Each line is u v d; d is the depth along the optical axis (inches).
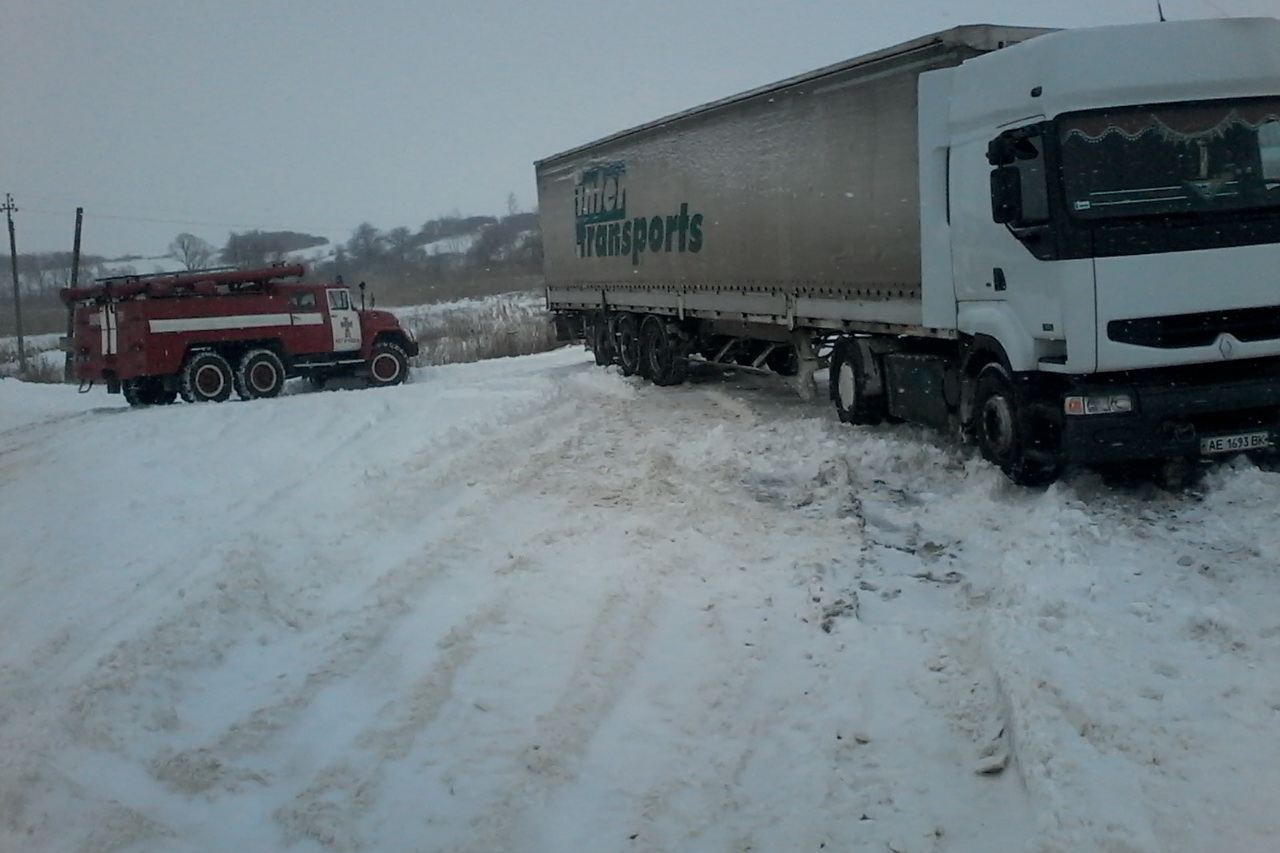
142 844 184.1
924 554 318.7
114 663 257.4
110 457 570.3
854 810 183.5
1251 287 337.1
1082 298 334.6
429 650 266.5
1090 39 340.8
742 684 235.1
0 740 226.5
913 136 427.8
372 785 201.8
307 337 959.6
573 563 325.4
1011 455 375.9
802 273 526.9
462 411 599.5
